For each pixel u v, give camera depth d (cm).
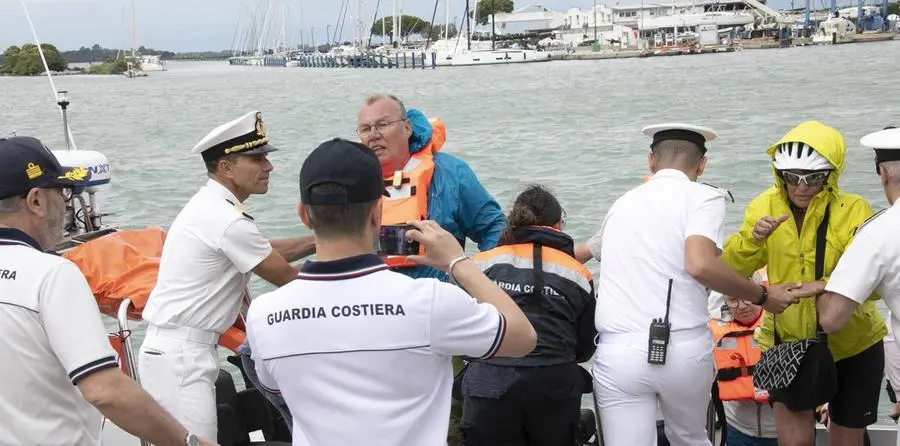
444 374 242
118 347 380
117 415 267
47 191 283
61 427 279
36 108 4528
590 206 1330
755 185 1455
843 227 375
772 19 11662
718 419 439
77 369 266
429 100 4150
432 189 416
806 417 392
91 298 278
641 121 2614
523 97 3997
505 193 1488
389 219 400
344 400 230
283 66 15200
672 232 362
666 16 12238
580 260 448
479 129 2608
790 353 371
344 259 234
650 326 357
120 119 3603
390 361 230
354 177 232
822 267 375
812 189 367
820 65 5434
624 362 360
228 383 405
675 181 374
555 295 363
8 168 274
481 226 428
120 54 12794
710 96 3469
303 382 233
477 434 372
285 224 1225
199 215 362
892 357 471
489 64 9644
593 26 12788
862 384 392
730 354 444
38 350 271
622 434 364
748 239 387
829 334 379
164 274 369
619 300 367
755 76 4638
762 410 453
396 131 404
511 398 361
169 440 274
